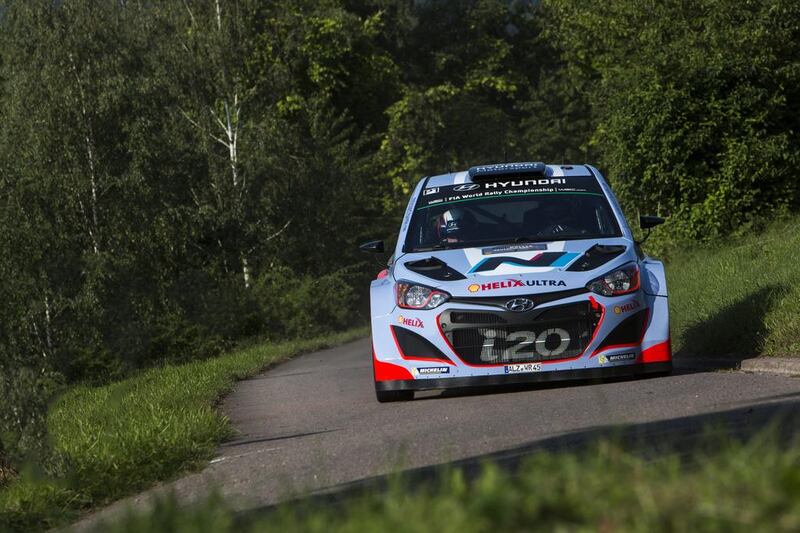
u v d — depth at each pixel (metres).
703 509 8.62
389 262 35.12
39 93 131.75
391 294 31.47
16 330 55.19
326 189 174.12
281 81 166.12
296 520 11.31
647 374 31.14
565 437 20.23
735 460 9.74
